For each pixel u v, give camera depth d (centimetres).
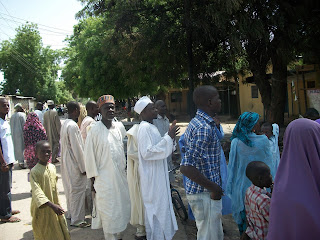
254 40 884
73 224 452
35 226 337
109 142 380
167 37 1048
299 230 172
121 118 2791
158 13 1075
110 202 366
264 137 356
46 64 4481
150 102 375
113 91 1912
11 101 3111
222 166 377
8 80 4347
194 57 1164
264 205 282
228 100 2317
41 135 584
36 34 4397
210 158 274
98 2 1116
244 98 2159
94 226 386
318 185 175
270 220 186
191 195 290
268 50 937
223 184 369
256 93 2006
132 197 385
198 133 264
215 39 1035
